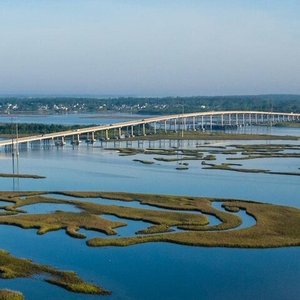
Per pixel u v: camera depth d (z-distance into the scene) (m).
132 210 128.00
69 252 98.88
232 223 116.44
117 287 83.62
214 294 81.56
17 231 112.06
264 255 97.06
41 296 79.56
